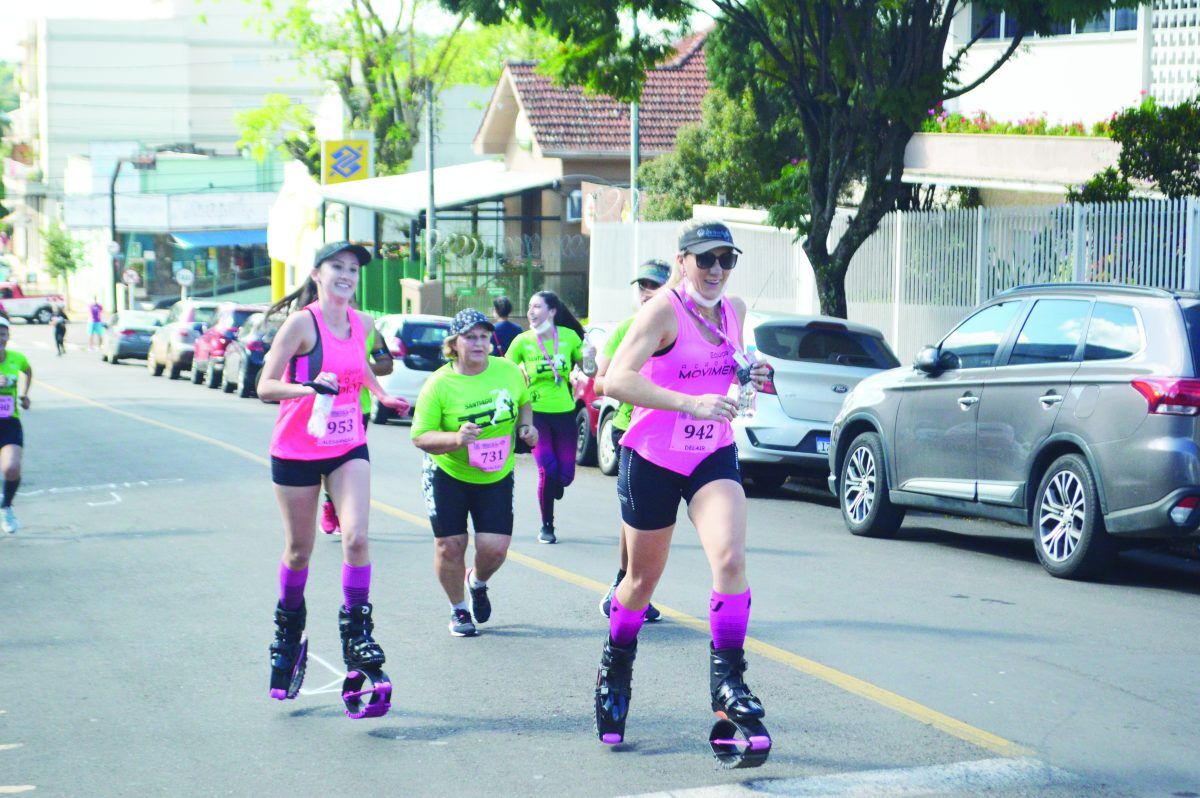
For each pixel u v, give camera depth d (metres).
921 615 10.34
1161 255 18.98
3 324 14.93
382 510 16.06
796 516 16.33
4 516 14.89
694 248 6.59
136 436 25.11
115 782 6.68
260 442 23.97
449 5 22.08
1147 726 7.48
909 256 23.55
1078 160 23.61
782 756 6.93
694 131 38.00
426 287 43.94
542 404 13.56
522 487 18.66
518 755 7.00
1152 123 20.06
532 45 65.06
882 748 7.05
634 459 6.71
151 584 11.84
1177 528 11.20
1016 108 29.56
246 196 85.88
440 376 9.55
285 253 67.75
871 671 8.63
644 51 22.42
